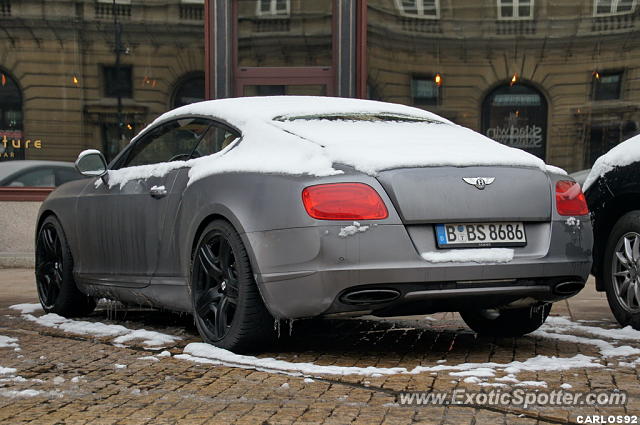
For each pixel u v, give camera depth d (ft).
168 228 18.33
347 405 12.48
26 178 40.57
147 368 15.11
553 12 39.68
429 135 17.60
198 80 41.01
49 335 18.84
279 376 14.37
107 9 40.96
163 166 19.16
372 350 17.11
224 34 40.57
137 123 41.01
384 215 14.98
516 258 15.67
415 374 14.47
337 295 14.93
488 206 15.58
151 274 19.03
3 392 13.42
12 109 40.96
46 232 22.89
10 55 40.98
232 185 16.47
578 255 16.40
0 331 19.48
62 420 11.87
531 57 39.81
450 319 22.00
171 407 12.49
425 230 15.23
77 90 40.96
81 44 40.96
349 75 40.09
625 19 39.40
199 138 18.80
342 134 16.85
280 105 18.66
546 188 16.30
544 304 16.85
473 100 40.01
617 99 39.50
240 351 16.34
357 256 14.83
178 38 40.93
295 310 15.39
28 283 31.91
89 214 21.17
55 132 40.86
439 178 15.39
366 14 40.06
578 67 39.65
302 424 11.59
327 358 16.17
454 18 39.96
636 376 14.35
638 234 19.35
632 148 20.04
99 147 41.06
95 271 21.04
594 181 20.75
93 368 15.15
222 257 16.56
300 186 15.25
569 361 15.56
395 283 14.94
